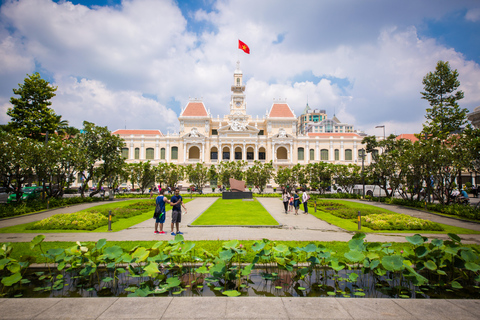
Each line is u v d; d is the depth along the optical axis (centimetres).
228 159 7644
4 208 2198
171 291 745
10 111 4062
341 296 727
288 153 7556
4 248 805
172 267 836
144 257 764
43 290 763
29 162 2516
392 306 582
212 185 6925
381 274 788
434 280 838
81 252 795
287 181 5003
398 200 3111
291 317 532
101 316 533
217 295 723
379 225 1628
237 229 1577
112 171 3681
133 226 1692
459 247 784
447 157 2441
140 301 598
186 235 1401
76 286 789
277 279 836
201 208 2689
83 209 2581
